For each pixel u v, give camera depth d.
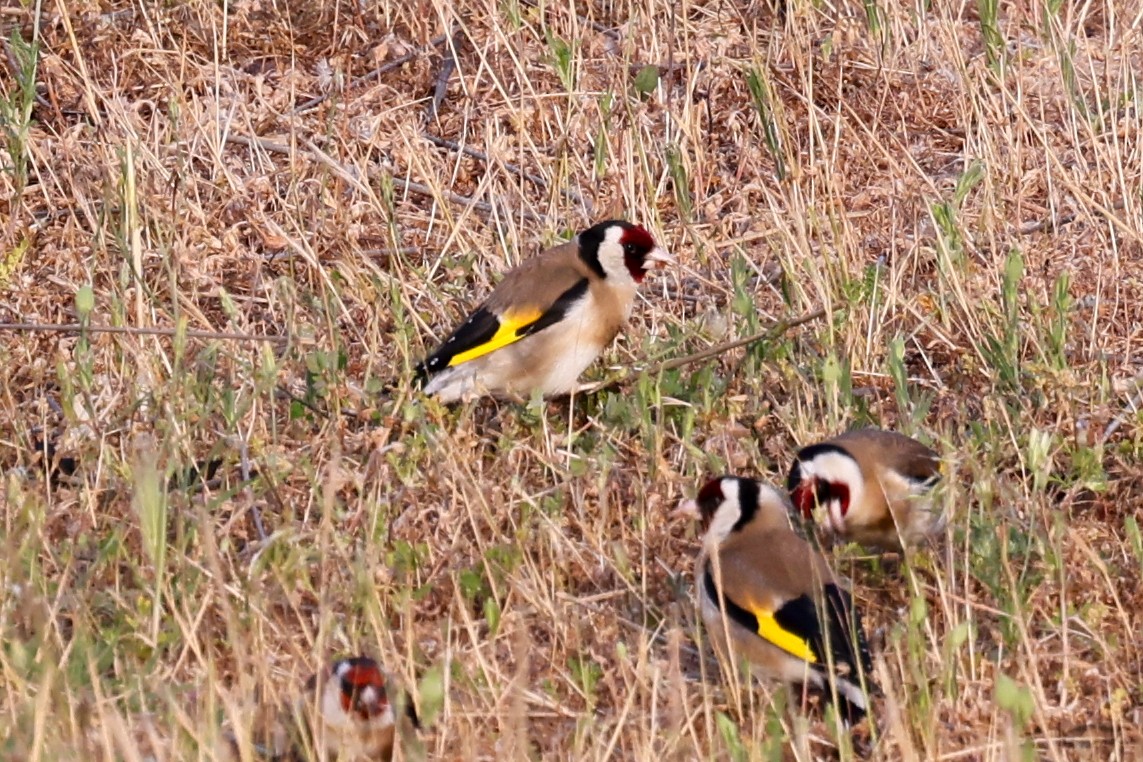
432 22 17.52
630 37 16.44
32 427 12.99
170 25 17.16
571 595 10.98
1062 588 10.23
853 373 13.42
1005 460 12.17
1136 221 15.08
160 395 12.39
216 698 9.55
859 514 11.08
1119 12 17.94
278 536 10.60
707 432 12.64
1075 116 15.93
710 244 14.91
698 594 10.48
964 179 14.30
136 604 10.44
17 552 10.36
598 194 15.70
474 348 13.07
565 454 12.38
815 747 9.70
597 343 13.31
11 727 8.88
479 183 15.88
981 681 10.03
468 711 9.76
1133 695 10.11
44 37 16.80
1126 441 12.41
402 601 10.52
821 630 9.78
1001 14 18.31
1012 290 12.91
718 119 16.59
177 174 15.31
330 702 9.36
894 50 17.47
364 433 12.41
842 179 15.84
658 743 9.59
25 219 15.12
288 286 13.58
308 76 16.95
